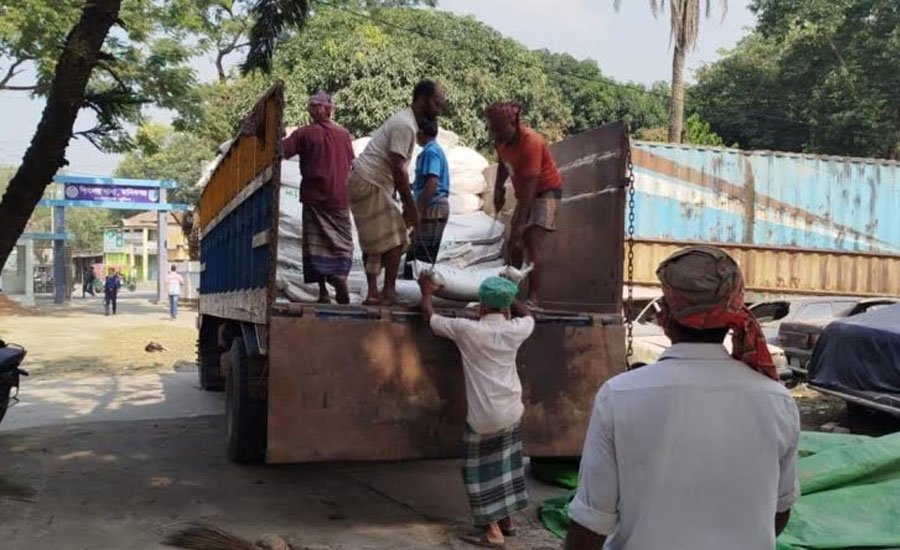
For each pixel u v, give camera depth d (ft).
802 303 41.52
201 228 35.29
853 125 84.07
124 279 189.78
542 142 20.04
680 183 51.52
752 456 6.67
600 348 18.63
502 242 24.22
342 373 16.72
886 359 27.66
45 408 32.45
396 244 18.25
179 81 66.13
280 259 21.70
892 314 29.32
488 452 16.56
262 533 17.17
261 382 20.72
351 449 16.74
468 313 17.70
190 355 52.90
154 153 72.49
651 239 50.62
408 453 17.06
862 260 54.29
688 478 6.60
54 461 23.08
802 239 53.42
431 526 17.81
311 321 16.62
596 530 6.85
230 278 24.73
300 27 21.44
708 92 101.35
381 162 18.03
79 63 13.53
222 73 84.64
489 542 16.49
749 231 52.54
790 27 89.56
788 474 7.09
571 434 18.34
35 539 16.52
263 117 18.49
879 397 27.53
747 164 52.37
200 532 16.16
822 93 85.92
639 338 32.86
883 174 54.39
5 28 58.08
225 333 26.50
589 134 20.81
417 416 17.12
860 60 82.84
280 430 16.34
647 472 6.64
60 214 109.09
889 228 54.65
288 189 23.32
